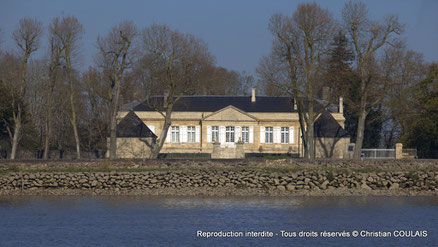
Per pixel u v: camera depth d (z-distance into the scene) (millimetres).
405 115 68188
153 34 56938
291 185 43688
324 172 44875
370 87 60031
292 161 49250
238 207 37750
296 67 56594
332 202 39781
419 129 64062
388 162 49062
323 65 60344
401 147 60938
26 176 44094
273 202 39625
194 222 33344
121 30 56688
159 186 43844
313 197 41688
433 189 44281
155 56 57000
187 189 43188
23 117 66688
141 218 34375
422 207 38219
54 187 44000
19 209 37250
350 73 60156
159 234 30594
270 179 44125
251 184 44000
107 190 43344
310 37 56188
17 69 61625
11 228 32031
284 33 56156
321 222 33594
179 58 57562
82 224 32938
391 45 56062
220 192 42594
